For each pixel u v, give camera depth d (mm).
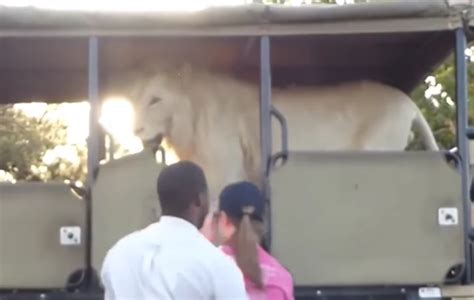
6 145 29562
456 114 11805
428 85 22672
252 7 11633
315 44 13266
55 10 11664
